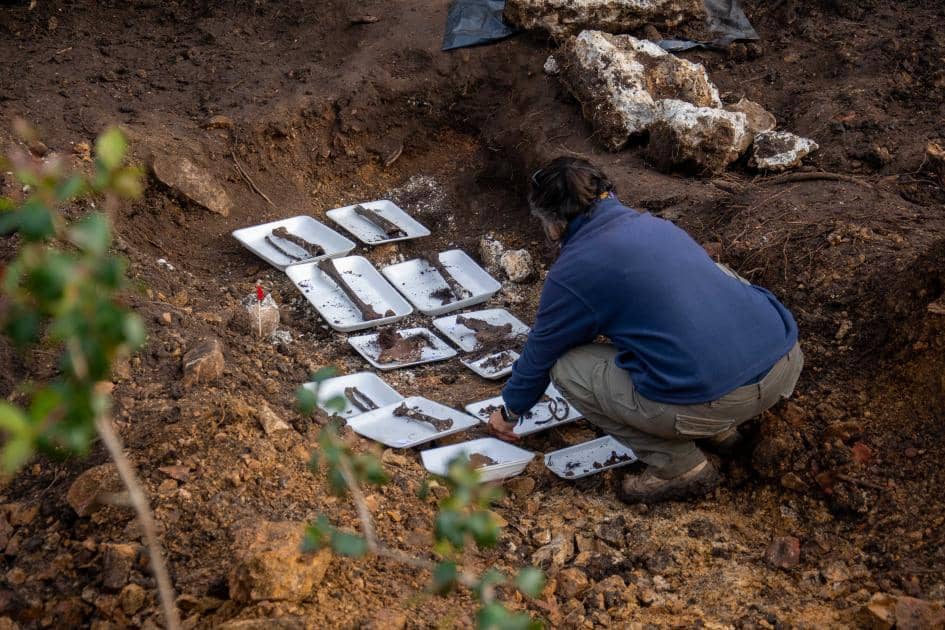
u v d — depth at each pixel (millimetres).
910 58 5824
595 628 2889
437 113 6125
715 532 3391
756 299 3273
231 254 5316
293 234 5426
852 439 3529
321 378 2365
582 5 6035
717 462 3711
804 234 4406
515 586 3029
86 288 1580
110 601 2713
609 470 3779
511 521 3459
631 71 5496
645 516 3516
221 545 2852
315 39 6492
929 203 4676
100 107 5652
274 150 5801
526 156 5746
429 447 3889
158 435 3221
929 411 3469
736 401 3213
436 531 2070
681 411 3189
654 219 3240
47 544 2914
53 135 5227
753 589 3080
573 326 3229
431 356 4590
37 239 1673
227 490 3096
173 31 6629
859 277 4066
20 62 6020
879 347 3777
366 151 6051
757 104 5688
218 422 3336
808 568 3162
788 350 3279
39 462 3258
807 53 6160
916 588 2914
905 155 5031
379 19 6480
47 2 6590
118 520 2936
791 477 3486
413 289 5152
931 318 3561
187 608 2680
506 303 5129
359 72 6078
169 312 4109
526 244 5531
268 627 2539
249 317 4441
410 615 2740
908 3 6484
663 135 5223
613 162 5406
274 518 3016
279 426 3426
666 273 3109
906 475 3350
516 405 3541
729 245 4500
